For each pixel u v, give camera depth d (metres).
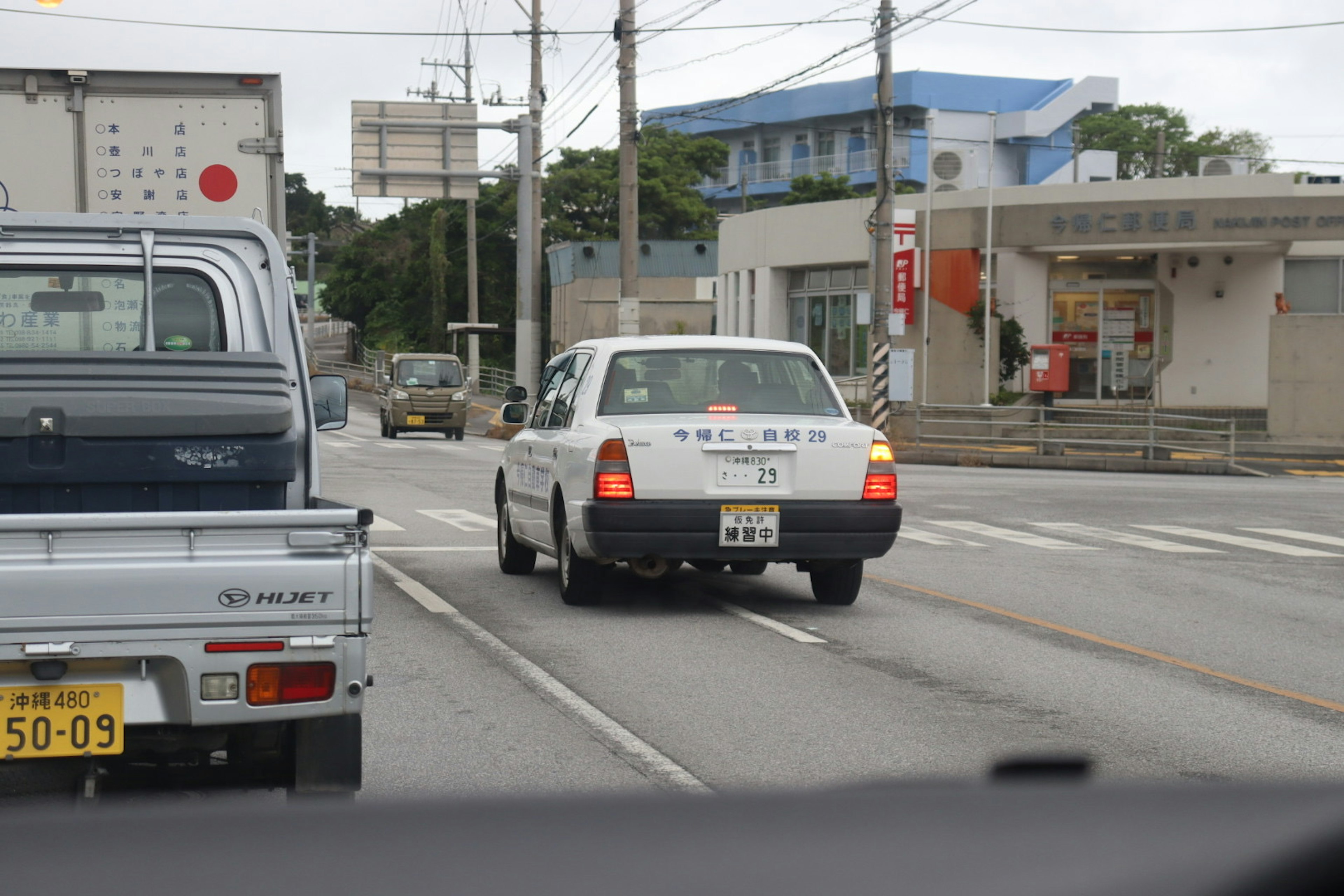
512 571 17.03
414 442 50.66
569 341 89.31
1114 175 100.88
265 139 18.16
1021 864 1.70
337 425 9.83
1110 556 19.97
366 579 6.09
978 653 12.47
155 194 18.03
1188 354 53.09
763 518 13.60
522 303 54.12
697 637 13.03
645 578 16.78
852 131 113.25
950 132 108.44
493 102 60.66
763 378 14.93
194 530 5.99
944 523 24.00
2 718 5.84
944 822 1.84
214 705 5.96
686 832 1.82
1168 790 1.93
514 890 1.69
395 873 1.76
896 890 1.64
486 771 8.30
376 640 12.66
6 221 8.30
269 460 6.88
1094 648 12.84
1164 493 30.38
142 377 6.99
